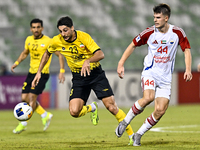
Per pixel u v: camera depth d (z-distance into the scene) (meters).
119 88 50.59
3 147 18.06
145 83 17.14
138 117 38.66
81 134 25.05
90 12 80.38
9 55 67.44
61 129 28.89
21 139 22.25
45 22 75.44
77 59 18.14
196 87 54.19
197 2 89.06
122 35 77.12
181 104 53.12
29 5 77.50
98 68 18.48
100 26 78.19
